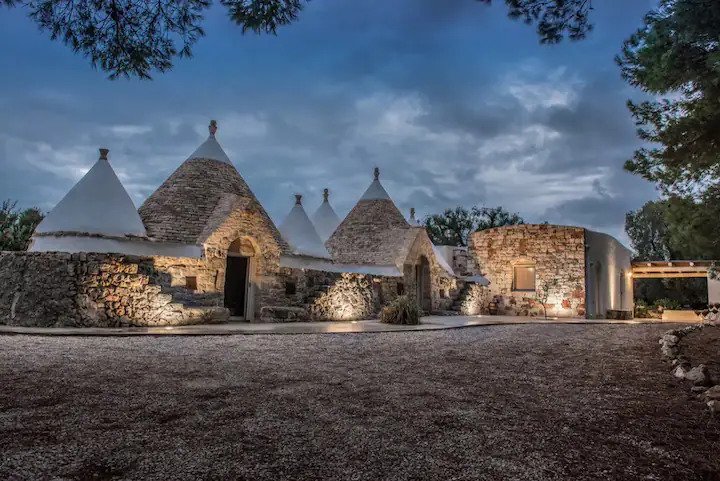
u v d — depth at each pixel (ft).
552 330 44.57
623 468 10.20
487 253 86.28
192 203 55.98
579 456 10.88
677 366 21.99
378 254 73.82
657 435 12.48
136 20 18.92
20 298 39.55
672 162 19.79
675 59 17.16
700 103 20.36
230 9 18.97
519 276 84.89
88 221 48.88
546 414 14.42
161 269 46.03
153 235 51.90
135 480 9.07
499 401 16.02
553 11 18.60
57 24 18.26
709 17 15.35
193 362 22.15
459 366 23.16
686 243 25.04
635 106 23.34
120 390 16.01
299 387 17.46
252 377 19.01
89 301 38.52
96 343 28.07
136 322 40.34
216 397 15.52
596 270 81.92
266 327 41.91
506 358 25.93
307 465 10.02
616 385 18.86
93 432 11.69
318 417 13.58
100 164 52.85
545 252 80.07
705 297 111.45
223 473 9.48
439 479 9.45
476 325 49.52
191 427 12.32
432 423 13.25
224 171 62.64
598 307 80.59
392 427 12.80
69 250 47.39
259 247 54.34
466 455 10.80
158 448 10.75
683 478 9.76
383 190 86.79
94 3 18.33
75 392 15.55
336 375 20.07
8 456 10.02
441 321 56.24
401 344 31.71
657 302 104.22
